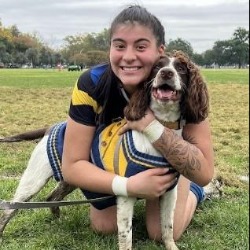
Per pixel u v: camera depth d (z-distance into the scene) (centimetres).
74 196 143
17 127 307
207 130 100
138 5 92
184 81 90
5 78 995
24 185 110
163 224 106
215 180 153
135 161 93
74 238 115
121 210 97
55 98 529
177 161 93
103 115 99
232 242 113
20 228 120
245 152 229
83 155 100
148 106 92
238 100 521
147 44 89
